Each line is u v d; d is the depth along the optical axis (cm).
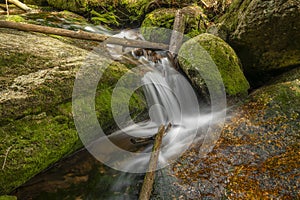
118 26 773
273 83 410
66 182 272
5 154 241
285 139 288
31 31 424
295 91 349
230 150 290
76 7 801
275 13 356
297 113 317
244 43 425
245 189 240
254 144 292
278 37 384
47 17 680
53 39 442
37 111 281
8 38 368
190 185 254
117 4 762
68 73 329
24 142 258
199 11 611
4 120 256
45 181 269
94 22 757
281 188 235
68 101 310
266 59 429
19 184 250
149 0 725
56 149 278
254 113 338
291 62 420
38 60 328
